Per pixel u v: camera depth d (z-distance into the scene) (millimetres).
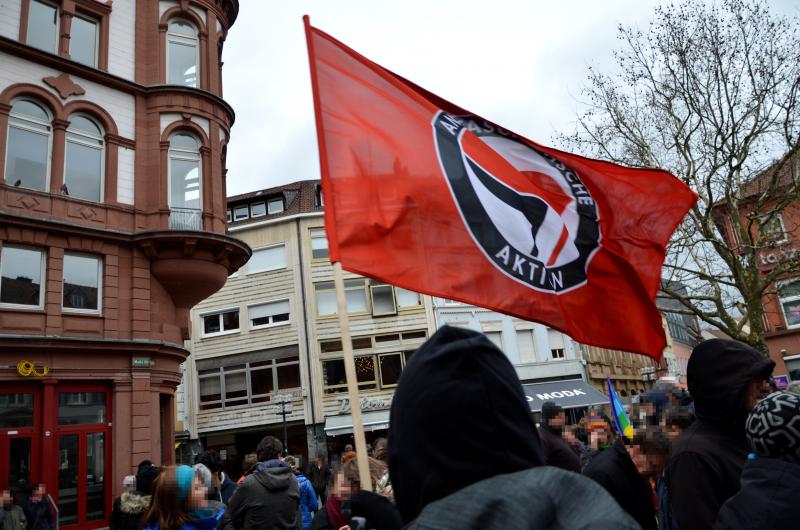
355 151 4121
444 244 4188
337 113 4148
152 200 18875
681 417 3314
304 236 35469
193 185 19734
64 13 18438
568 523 1040
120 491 16500
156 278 18672
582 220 4867
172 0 20703
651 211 5055
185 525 4156
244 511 5844
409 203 4180
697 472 2686
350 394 2879
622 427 6691
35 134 17375
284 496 5922
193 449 33656
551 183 4859
